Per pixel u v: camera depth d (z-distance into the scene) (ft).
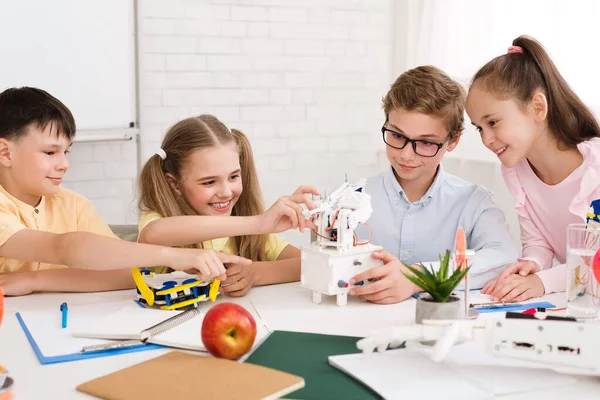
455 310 3.52
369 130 11.39
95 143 9.79
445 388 2.86
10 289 4.45
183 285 4.12
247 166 5.64
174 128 5.40
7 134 5.02
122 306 4.21
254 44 10.55
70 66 8.96
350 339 3.53
